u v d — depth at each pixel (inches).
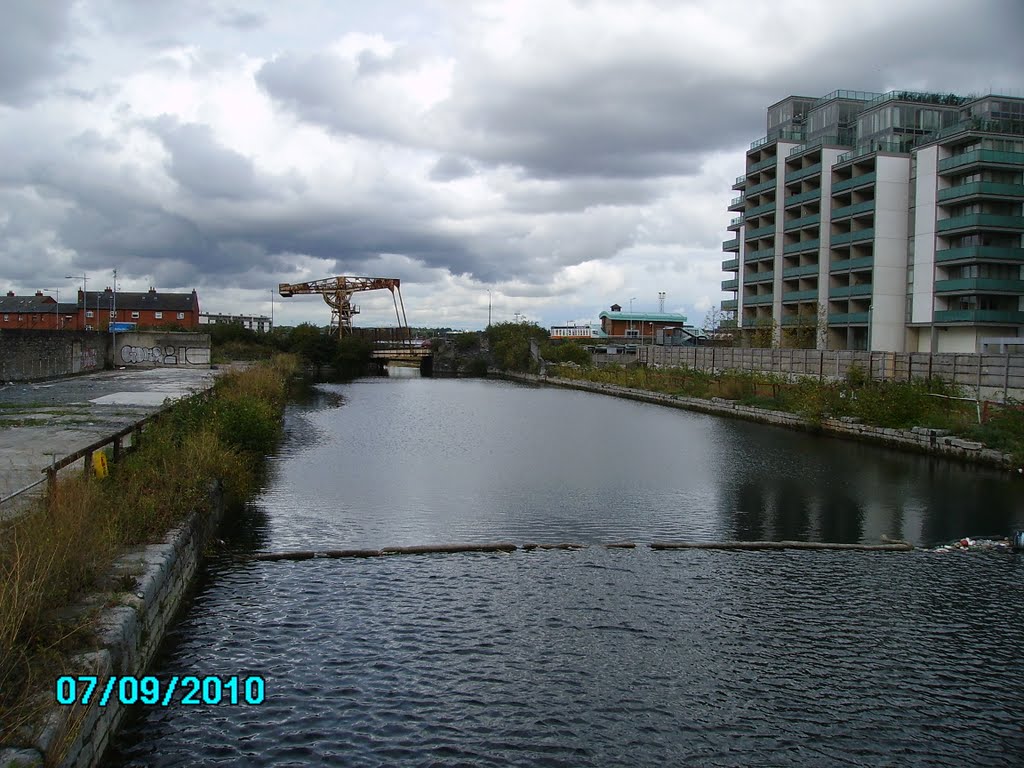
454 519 634.8
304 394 2031.3
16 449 582.2
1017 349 1670.8
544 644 380.5
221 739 289.6
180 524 442.0
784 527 621.6
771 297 2866.6
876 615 427.2
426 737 295.9
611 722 310.2
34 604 269.7
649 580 479.8
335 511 654.5
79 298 3553.2
